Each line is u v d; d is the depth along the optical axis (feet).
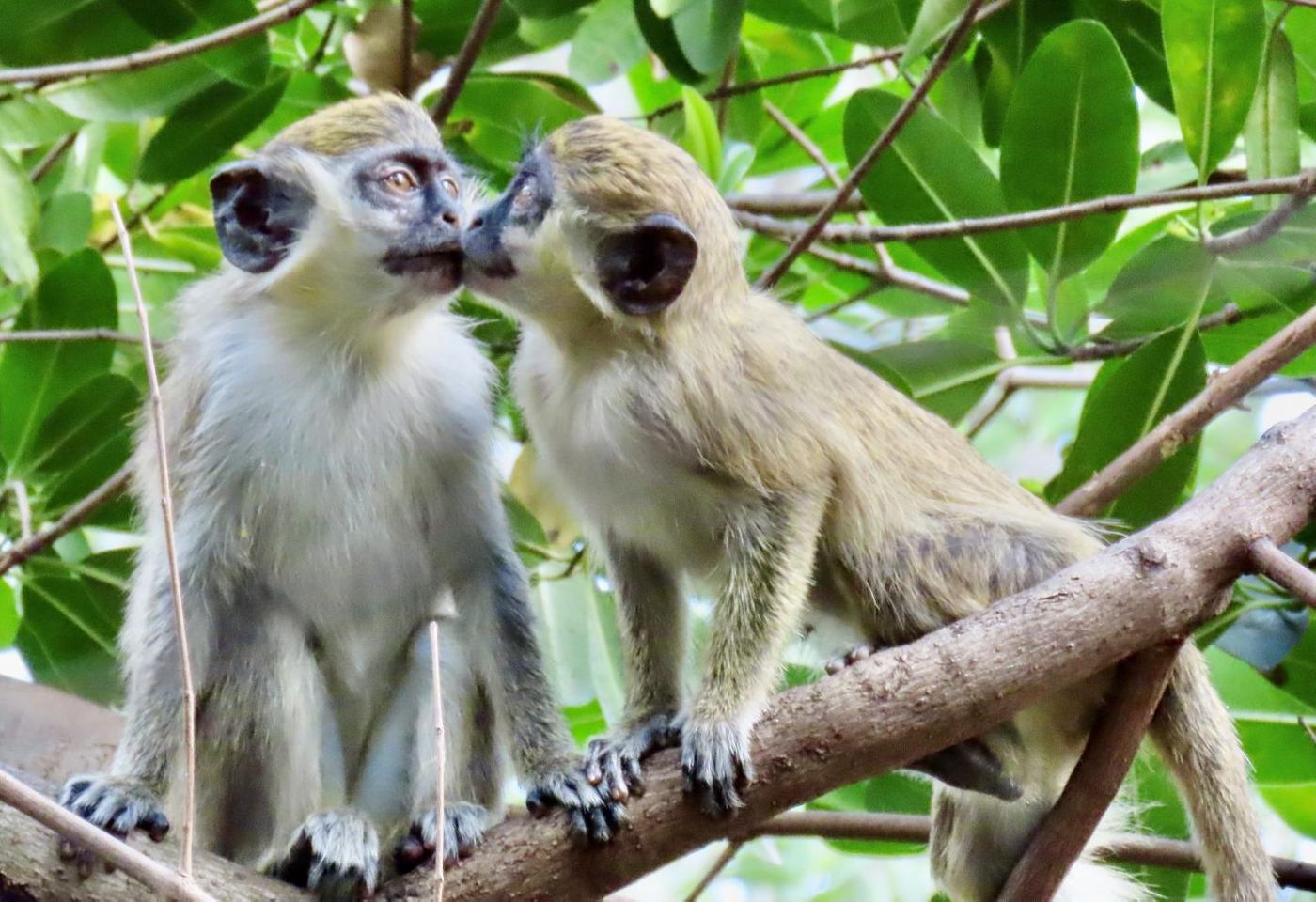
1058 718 30.81
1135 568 26.12
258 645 30.63
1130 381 33.68
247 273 32.24
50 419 36.04
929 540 31.50
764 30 43.42
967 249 35.73
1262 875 29.71
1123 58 34.09
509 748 30.73
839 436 31.30
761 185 51.62
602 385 30.83
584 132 31.37
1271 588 32.78
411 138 32.60
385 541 32.09
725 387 30.30
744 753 26.09
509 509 36.73
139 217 40.73
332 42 41.39
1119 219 34.50
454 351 33.78
